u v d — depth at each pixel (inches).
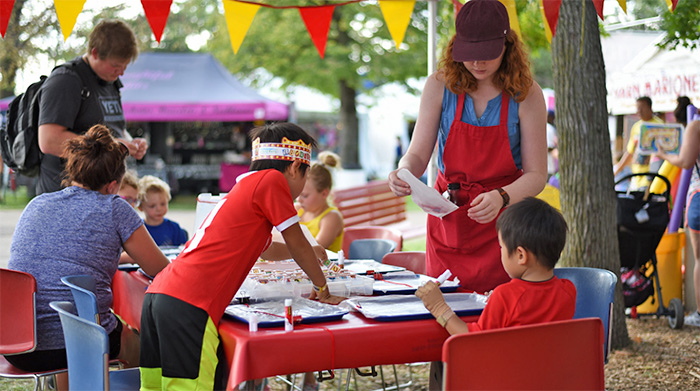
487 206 101.6
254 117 625.0
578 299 117.0
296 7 182.2
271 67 750.5
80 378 87.7
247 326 85.4
